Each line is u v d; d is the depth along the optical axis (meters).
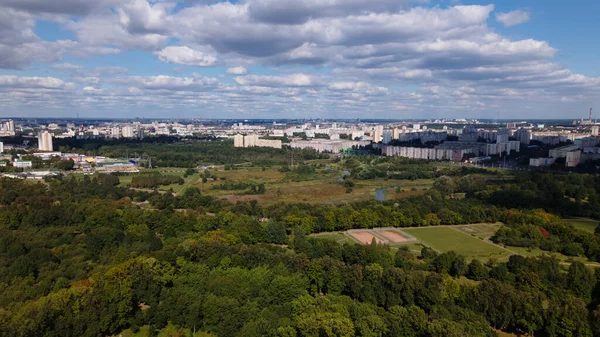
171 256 178.00
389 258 198.50
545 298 153.50
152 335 141.38
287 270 172.50
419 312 138.75
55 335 130.00
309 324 130.00
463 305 153.38
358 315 140.25
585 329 134.75
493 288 154.38
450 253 194.62
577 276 169.00
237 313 141.50
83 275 173.75
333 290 166.75
